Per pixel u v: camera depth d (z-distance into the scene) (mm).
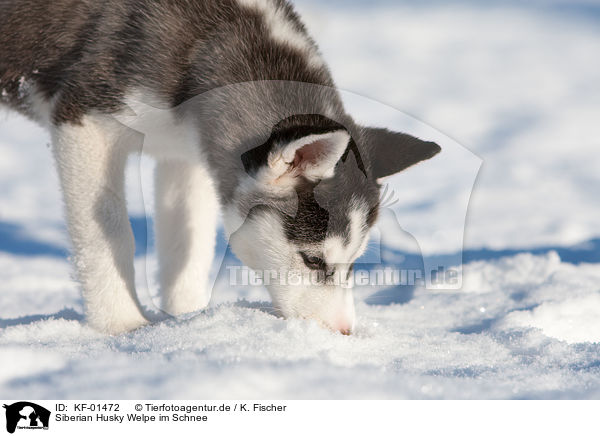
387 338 7012
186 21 7512
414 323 8359
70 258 7590
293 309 6988
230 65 7309
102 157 7574
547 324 8328
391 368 5961
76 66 7688
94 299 7363
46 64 7941
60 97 7684
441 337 7316
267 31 7512
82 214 7449
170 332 6621
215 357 5766
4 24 8094
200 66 7359
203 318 6910
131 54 7492
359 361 6039
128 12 7652
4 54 8180
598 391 5469
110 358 5867
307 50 7582
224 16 7547
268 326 6660
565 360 6488
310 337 6371
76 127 7527
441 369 6074
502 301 9570
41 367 5723
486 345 6980
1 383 5418
